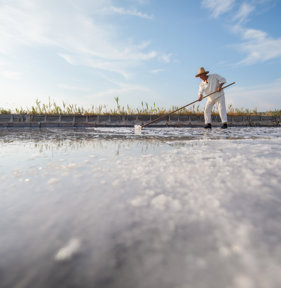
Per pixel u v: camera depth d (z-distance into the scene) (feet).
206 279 1.32
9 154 5.76
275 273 1.35
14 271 1.41
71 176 3.58
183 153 5.80
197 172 3.70
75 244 1.68
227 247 1.62
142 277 1.35
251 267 1.40
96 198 2.60
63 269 1.42
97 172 3.83
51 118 24.41
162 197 2.54
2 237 1.78
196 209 2.25
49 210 2.28
